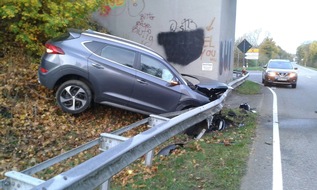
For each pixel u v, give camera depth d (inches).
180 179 192.2
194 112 257.4
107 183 155.2
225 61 684.1
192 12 587.2
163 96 321.7
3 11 350.6
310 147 273.6
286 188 189.5
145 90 318.0
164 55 603.5
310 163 233.8
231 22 777.6
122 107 320.5
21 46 402.6
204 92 371.6
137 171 204.8
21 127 273.9
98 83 311.1
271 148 267.1
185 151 245.1
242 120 378.0
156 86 319.6
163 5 599.2
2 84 326.0
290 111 460.4
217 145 266.1
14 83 329.7
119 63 317.7
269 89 797.2
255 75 1550.2
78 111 313.7
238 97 597.6
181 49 595.8
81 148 169.6
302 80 1230.3
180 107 324.5
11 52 393.4
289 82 865.5
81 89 313.1
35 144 252.4
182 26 593.3
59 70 308.8
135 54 322.0
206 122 319.0
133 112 350.6
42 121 293.6
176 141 282.8
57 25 371.2
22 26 380.8
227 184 188.4
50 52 314.8
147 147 182.7
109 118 334.3
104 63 313.3
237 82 721.6
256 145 274.1
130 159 163.8
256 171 212.8
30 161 223.8
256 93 679.7
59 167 217.6
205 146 260.4
